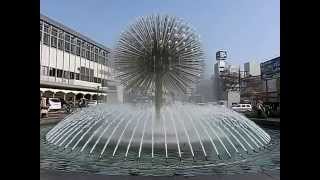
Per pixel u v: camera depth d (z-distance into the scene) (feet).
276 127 62.44
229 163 25.32
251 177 17.72
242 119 42.83
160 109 40.04
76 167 22.97
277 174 18.47
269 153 30.71
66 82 176.35
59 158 26.96
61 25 170.19
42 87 151.43
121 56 42.16
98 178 17.17
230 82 232.53
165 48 40.78
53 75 164.04
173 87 41.09
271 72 159.74
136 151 30.58
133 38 41.45
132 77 41.57
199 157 27.91
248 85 229.45
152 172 21.35
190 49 41.57
